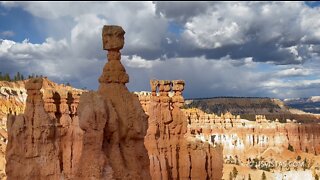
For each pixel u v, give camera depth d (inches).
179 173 2332.7
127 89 1213.7
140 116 1200.8
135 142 1205.7
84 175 1085.1
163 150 2319.1
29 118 1642.5
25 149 1620.3
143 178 1202.6
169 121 2363.4
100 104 1104.2
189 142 2400.3
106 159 1088.8
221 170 2379.4
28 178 1600.6
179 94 2436.0
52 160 1659.7
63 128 2242.9
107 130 1123.9
